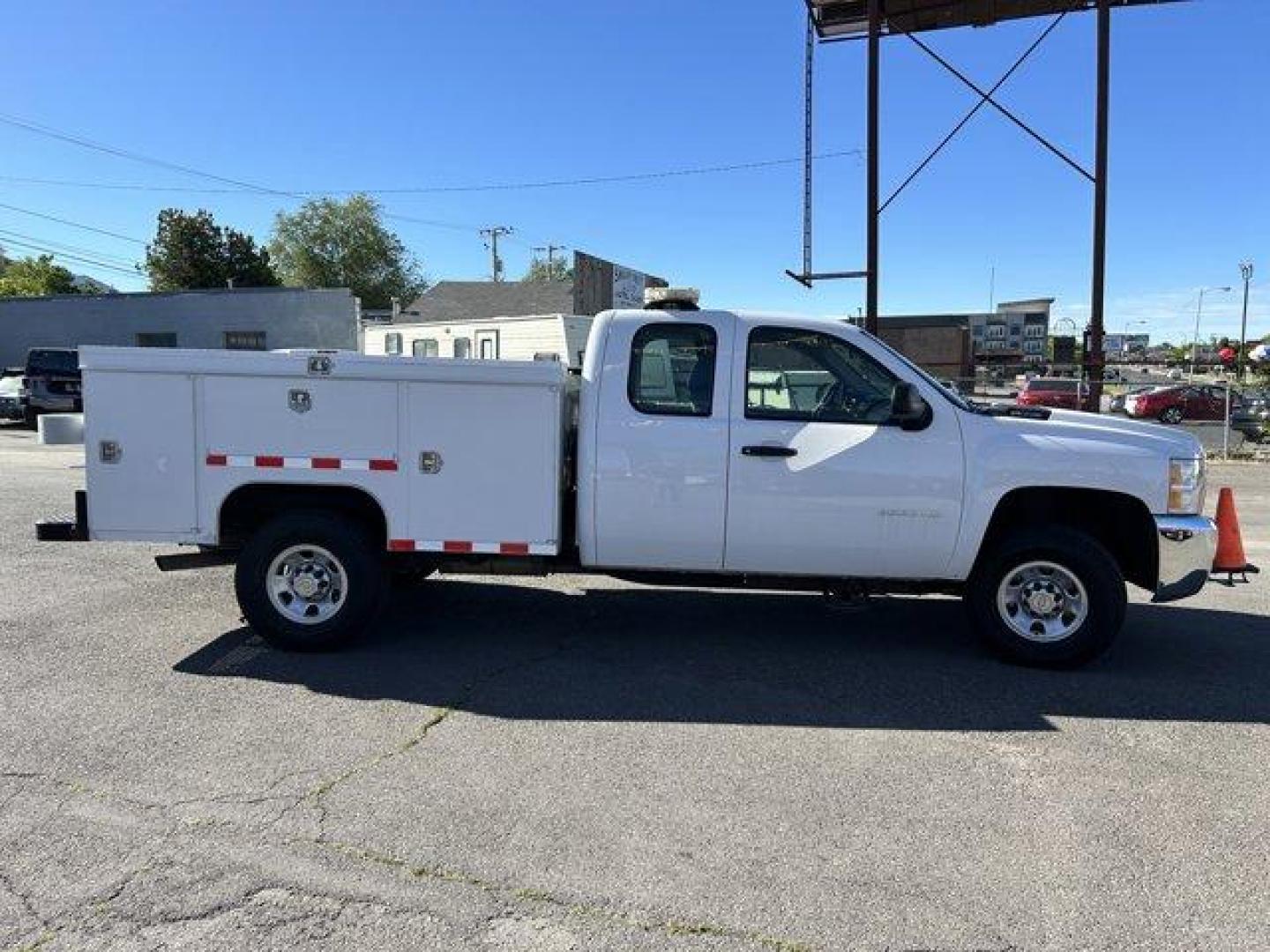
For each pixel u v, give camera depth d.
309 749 4.42
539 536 5.72
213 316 33.66
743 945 2.97
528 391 5.63
